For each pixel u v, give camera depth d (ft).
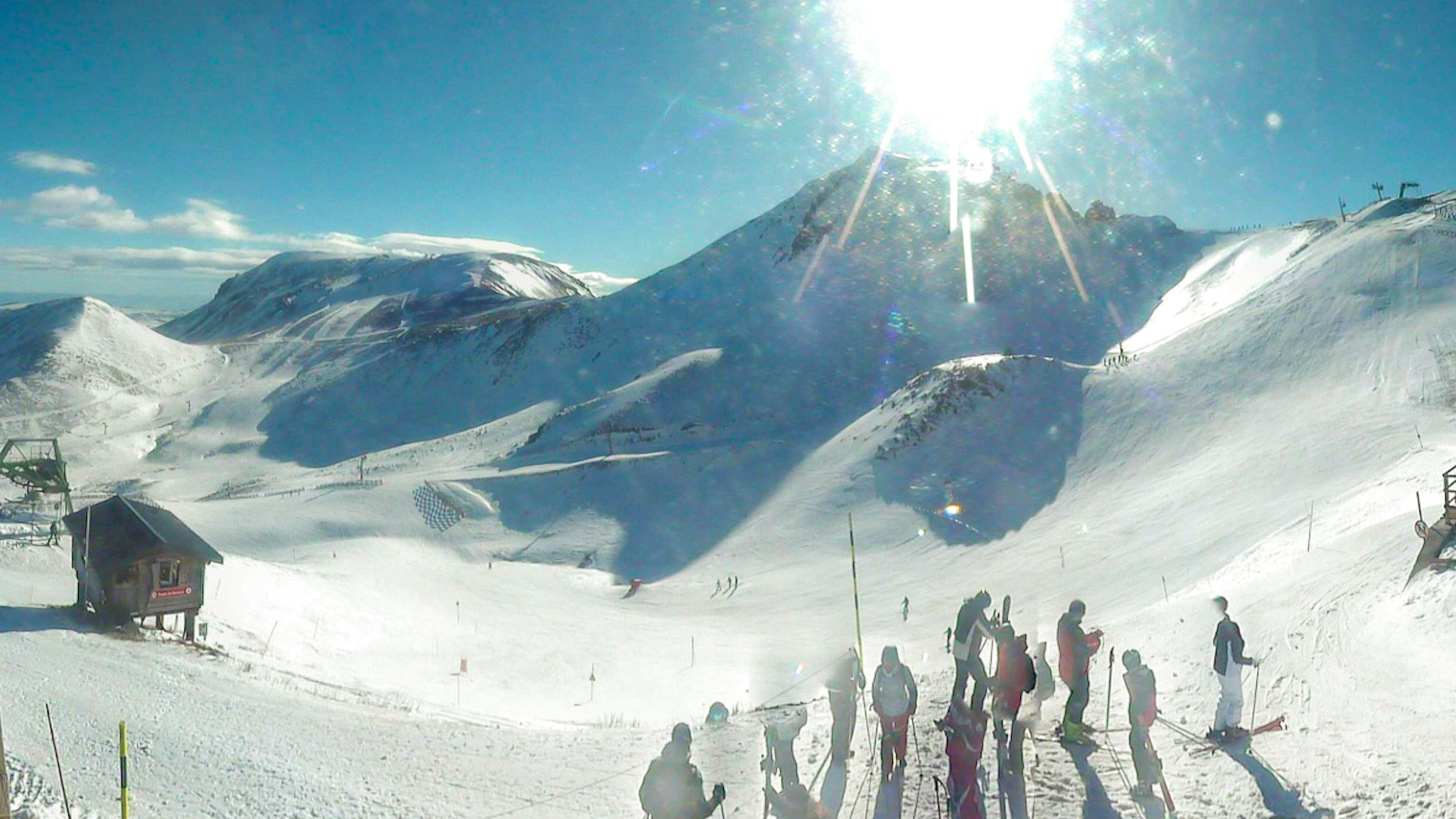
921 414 276.21
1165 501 186.39
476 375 652.07
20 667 74.90
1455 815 26.61
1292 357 248.52
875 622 152.35
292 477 457.27
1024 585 155.53
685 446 374.22
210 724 62.90
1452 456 119.03
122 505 103.71
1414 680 39.60
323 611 146.92
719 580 214.90
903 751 37.55
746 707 105.29
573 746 56.80
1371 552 66.13
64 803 46.24
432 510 301.22
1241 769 33.22
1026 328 501.15
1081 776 34.63
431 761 54.29
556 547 271.49
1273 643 49.06
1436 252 281.95
